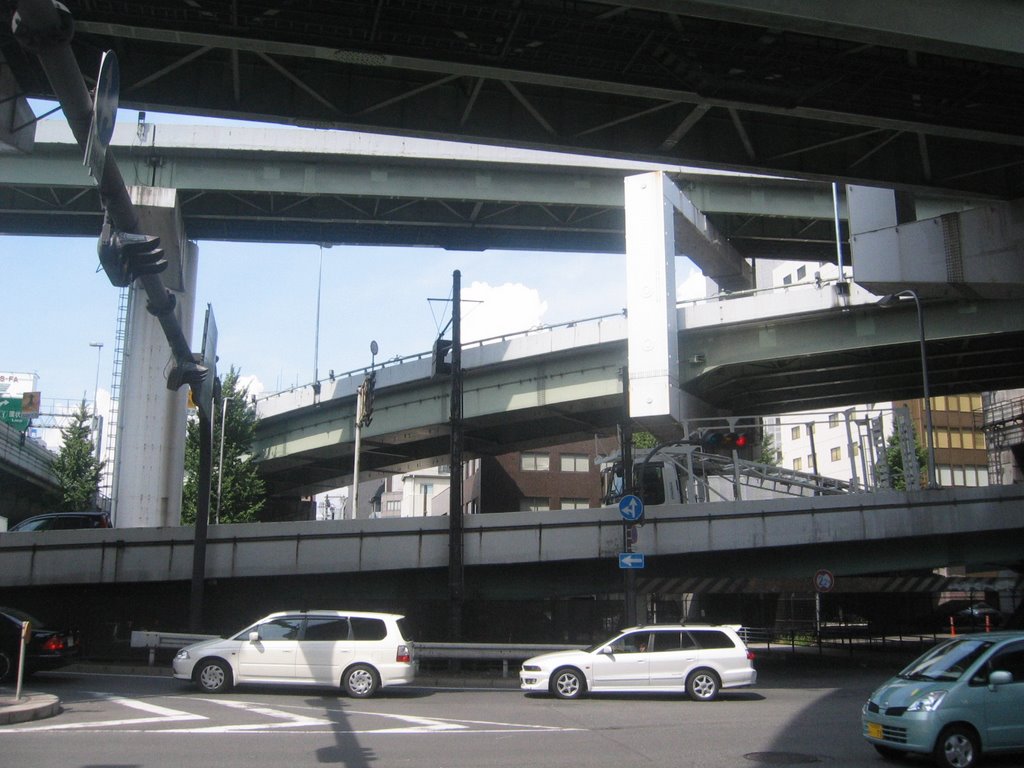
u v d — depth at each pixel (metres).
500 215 43.81
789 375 44.34
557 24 18.64
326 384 49.03
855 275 30.23
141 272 13.17
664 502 31.02
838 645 38.72
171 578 26.38
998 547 28.56
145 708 15.66
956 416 75.19
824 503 27.55
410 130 22.81
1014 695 10.92
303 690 18.94
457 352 26.17
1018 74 20.61
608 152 24.02
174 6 18.09
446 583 28.22
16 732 12.73
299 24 18.53
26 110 22.41
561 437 51.56
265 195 41.25
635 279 37.25
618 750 12.21
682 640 18.83
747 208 42.91
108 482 65.50
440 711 16.33
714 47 19.59
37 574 25.83
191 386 20.14
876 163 26.30
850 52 19.58
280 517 69.56
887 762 11.40
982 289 28.52
